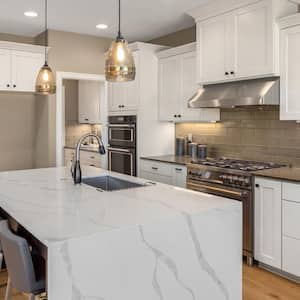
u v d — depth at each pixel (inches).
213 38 151.6
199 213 77.9
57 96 200.8
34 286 68.4
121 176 127.3
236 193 132.3
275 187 119.4
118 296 66.8
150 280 70.9
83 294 62.7
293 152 141.4
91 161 236.1
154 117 194.1
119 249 66.6
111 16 170.7
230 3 141.6
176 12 163.8
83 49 207.0
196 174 150.8
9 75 188.2
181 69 177.3
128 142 196.2
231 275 84.4
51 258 59.4
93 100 252.2
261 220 124.8
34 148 217.9
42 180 118.2
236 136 166.1
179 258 75.0
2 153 207.9
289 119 127.5
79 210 78.7
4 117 207.2
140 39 216.4
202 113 170.4
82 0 148.1
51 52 197.2
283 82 128.6
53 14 167.5
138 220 71.0
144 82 189.2
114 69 99.1
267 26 130.1
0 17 171.8
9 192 98.7
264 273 124.2
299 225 113.2
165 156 191.5
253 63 135.7
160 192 98.3
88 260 63.0
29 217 73.4
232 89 145.5
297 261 114.6
